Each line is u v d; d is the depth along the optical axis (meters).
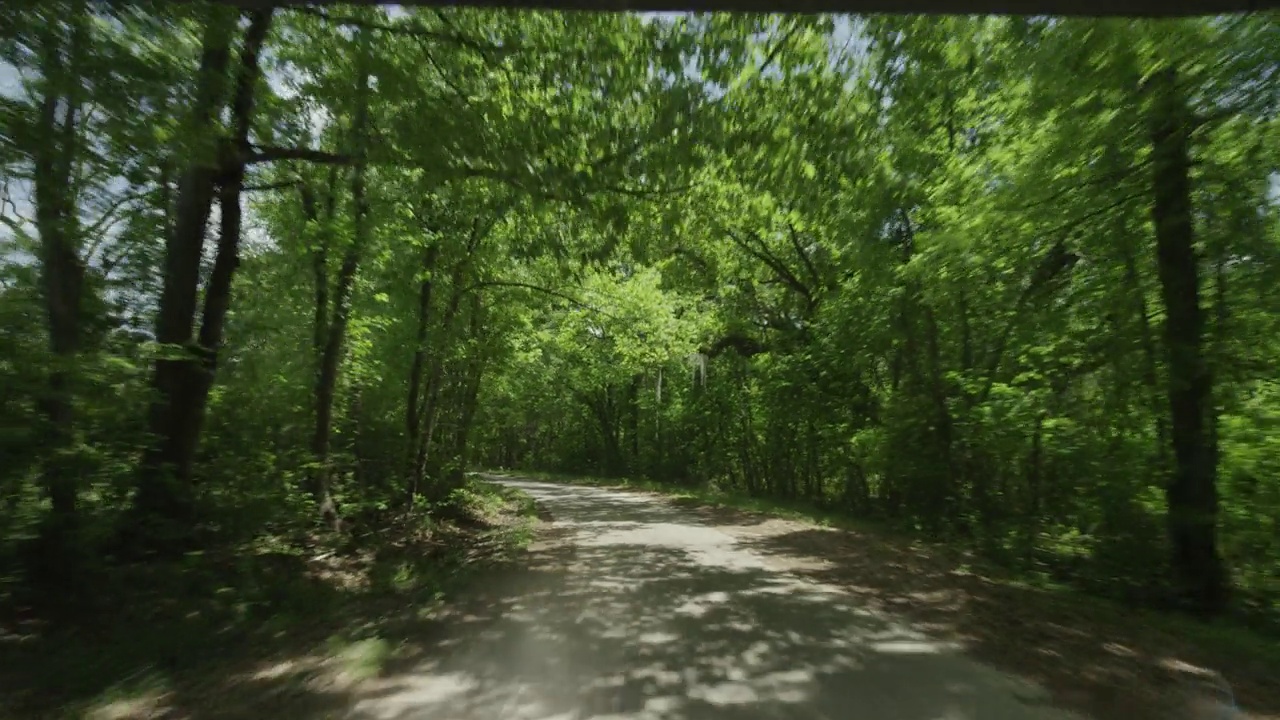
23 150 6.55
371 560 11.59
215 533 9.20
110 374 7.35
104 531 7.57
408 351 16.59
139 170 7.63
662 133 8.66
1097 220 10.33
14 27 5.55
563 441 48.09
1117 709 5.00
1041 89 8.73
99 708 5.00
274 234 13.92
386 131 9.01
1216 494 9.60
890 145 12.23
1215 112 8.21
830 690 5.42
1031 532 12.37
